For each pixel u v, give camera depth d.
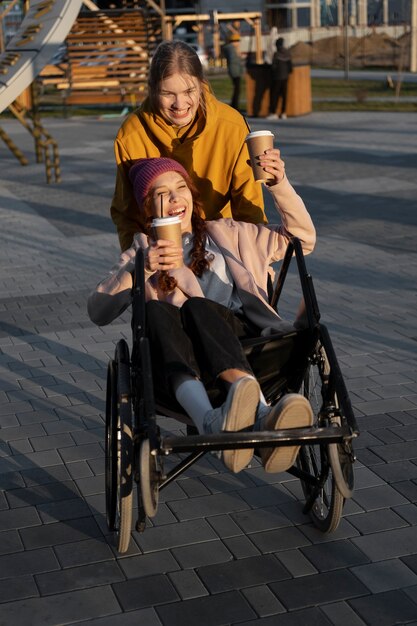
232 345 3.26
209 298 3.73
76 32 22.69
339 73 34.00
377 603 3.12
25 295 7.46
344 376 5.38
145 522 3.41
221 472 4.25
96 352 6.01
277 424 2.96
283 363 3.46
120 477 3.21
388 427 4.64
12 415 4.99
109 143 17.89
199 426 3.09
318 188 11.92
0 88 12.35
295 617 3.05
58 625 3.04
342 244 8.80
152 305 3.38
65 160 15.79
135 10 22.81
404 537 3.57
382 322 6.38
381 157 14.43
